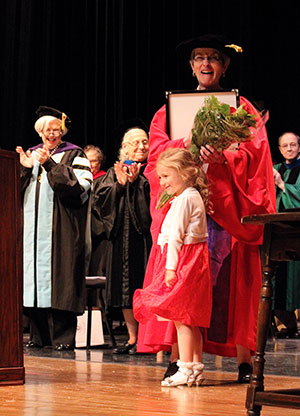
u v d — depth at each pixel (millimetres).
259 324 2592
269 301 2600
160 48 9297
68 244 6371
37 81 9367
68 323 6363
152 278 4242
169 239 3777
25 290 6445
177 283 3746
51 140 6598
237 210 4113
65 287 6297
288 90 9117
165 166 3893
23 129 9242
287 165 8336
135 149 6281
